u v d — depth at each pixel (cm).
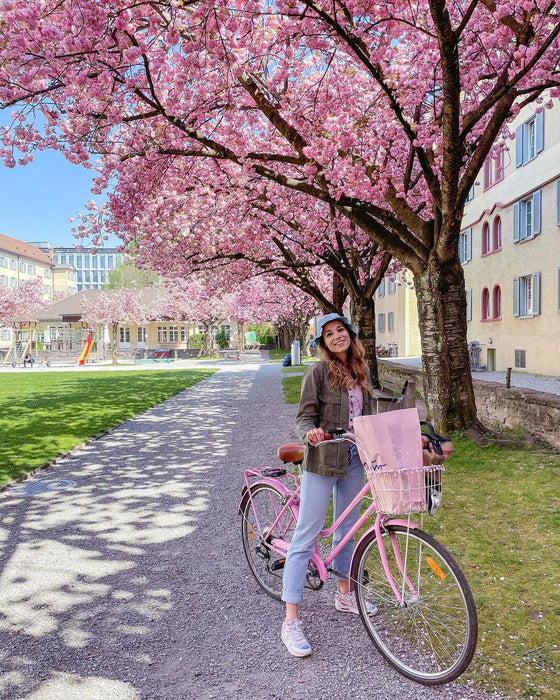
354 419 280
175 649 314
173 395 1823
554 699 255
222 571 423
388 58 855
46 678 288
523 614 330
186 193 1225
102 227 1227
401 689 269
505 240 2031
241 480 704
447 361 771
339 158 838
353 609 347
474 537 450
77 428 1120
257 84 808
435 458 282
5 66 507
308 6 591
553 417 714
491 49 816
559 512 493
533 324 1812
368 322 1454
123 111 737
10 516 574
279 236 1538
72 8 441
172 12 495
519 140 1856
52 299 9425
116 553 466
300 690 271
